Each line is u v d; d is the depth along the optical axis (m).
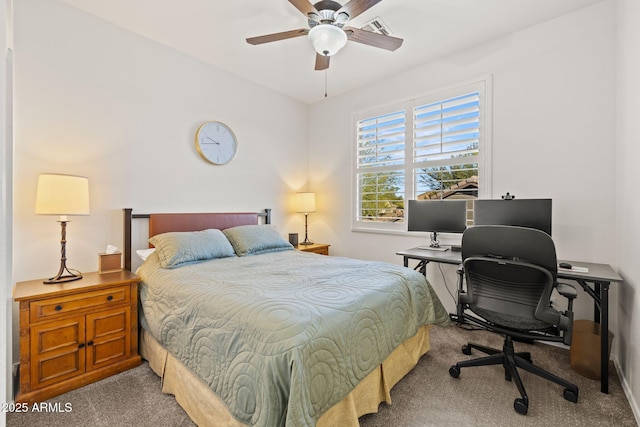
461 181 2.91
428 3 2.20
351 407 1.34
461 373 1.97
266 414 1.05
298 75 3.41
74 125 2.28
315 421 1.11
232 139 3.36
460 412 1.59
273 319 1.24
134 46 2.60
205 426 1.39
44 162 2.14
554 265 1.59
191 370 1.47
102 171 2.43
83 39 2.32
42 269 2.12
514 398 1.71
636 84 1.68
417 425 1.49
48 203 1.88
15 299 1.61
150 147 2.71
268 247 2.93
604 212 2.18
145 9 2.29
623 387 1.80
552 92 2.39
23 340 1.64
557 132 2.37
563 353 2.25
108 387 1.81
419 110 3.20
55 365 1.74
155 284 1.97
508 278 1.76
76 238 2.30
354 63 3.11
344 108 3.91
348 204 3.88
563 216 2.35
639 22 1.63
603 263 2.18
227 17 2.38
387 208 3.50
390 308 1.69
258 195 3.68
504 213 2.38
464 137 2.91
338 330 1.29
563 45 2.34
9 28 1.65
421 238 3.19
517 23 2.44
